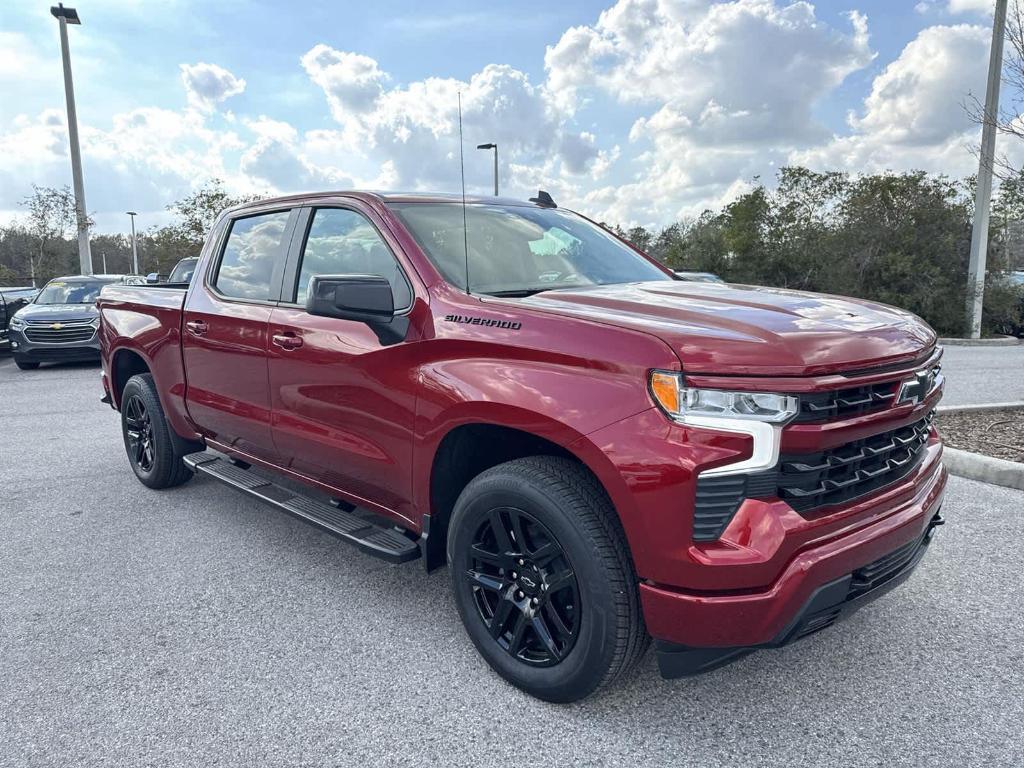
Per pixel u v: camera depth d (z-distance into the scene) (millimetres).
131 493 5250
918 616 3266
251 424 3914
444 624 3277
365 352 3115
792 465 2250
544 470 2541
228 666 2945
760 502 2229
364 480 3287
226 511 4832
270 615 3375
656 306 2691
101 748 2447
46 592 3639
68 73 22000
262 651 3059
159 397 4949
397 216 3299
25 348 12492
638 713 2604
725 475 2189
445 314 2869
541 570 2609
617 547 2406
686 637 2287
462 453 2949
